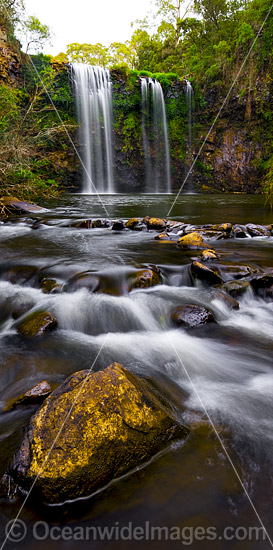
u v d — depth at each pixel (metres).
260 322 3.40
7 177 11.22
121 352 2.73
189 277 4.23
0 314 3.53
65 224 7.95
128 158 27.22
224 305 3.62
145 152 27.62
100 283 3.89
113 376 1.70
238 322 3.40
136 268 4.34
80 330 3.20
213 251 5.02
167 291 3.91
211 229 6.80
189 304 3.44
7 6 18.58
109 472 1.43
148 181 28.02
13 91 15.07
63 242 6.15
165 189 28.44
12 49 20.77
